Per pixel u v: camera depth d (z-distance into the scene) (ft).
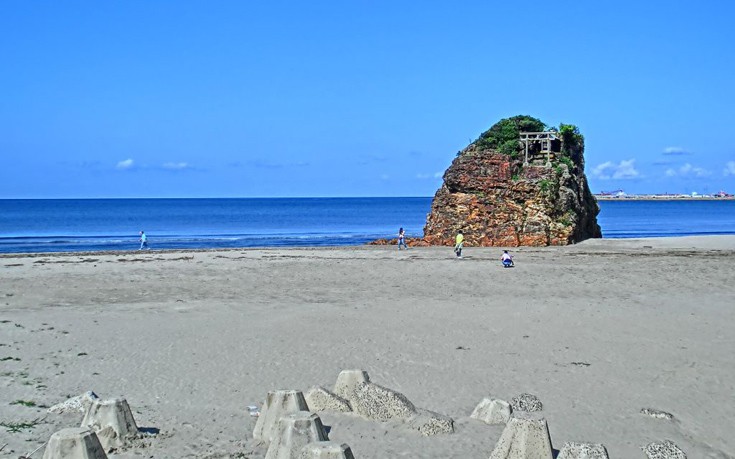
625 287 112.68
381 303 97.45
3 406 52.47
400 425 47.93
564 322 83.87
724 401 55.01
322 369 63.16
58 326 82.07
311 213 578.66
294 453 39.29
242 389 57.26
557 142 206.80
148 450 43.93
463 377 60.75
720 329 80.18
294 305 96.12
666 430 48.83
